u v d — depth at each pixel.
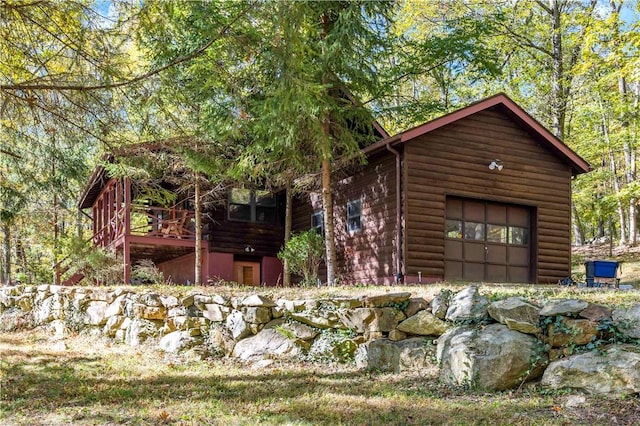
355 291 10.20
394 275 13.78
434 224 13.81
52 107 6.91
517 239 15.02
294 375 8.05
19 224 19.67
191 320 10.28
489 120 14.73
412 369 7.70
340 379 7.68
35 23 6.57
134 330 10.84
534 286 10.70
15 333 12.56
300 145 13.52
